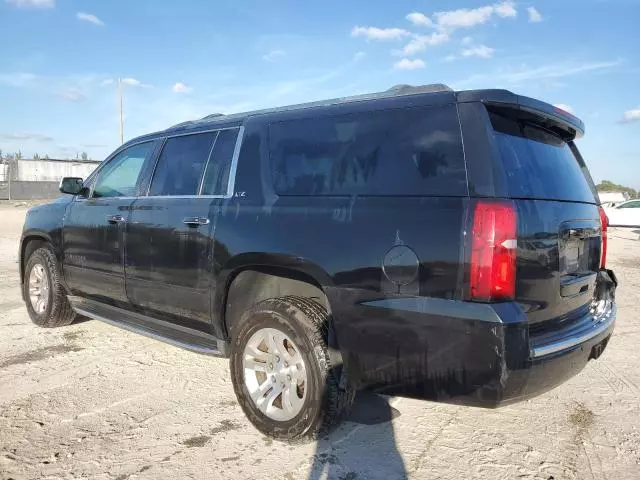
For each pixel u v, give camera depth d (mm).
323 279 3051
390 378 2832
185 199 4012
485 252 2561
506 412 3803
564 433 3490
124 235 4453
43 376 4387
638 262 12812
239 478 2918
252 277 3660
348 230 2984
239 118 3938
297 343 3127
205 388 4172
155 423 3561
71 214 5184
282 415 3271
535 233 2771
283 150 3514
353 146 3166
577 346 2887
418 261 2711
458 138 2775
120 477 2912
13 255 12281
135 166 4711
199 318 3857
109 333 5648
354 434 3439
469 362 2568
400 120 3014
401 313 2734
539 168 3020
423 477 2951
